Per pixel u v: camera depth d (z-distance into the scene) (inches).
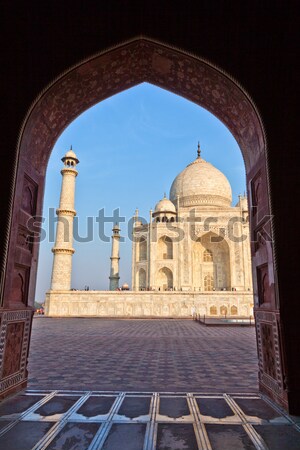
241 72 193.2
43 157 228.8
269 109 188.9
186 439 128.0
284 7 195.8
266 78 192.2
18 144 186.4
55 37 200.2
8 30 198.5
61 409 162.2
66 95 214.7
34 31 200.1
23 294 201.6
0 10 198.7
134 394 191.0
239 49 196.4
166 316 1139.9
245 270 1365.7
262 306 198.7
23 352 201.0
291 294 167.5
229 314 1146.7
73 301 1173.1
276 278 171.8
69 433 133.3
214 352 367.6
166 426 141.3
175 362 302.5
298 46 192.1
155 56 217.2
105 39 199.3
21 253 194.2
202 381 226.7
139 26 200.1
